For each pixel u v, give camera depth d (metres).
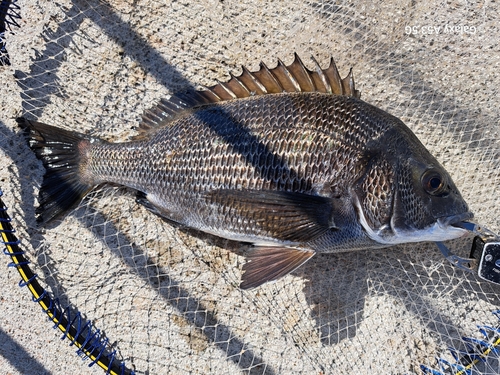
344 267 0.42
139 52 0.43
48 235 0.42
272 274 0.37
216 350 0.42
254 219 0.36
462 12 0.43
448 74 0.42
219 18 0.43
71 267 0.42
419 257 0.42
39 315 0.42
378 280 0.42
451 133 0.42
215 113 0.37
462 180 0.42
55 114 0.43
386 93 0.42
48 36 0.43
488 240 0.38
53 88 0.43
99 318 0.42
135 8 0.43
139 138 0.39
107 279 0.42
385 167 0.35
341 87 0.38
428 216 0.35
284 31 0.43
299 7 0.43
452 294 0.42
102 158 0.39
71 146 0.39
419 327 0.42
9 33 0.42
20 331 0.42
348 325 0.42
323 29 0.42
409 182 0.35
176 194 0.37
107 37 0.43
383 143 0.35
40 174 0.42
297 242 0.36
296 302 0.42
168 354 0.42
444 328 0.41
